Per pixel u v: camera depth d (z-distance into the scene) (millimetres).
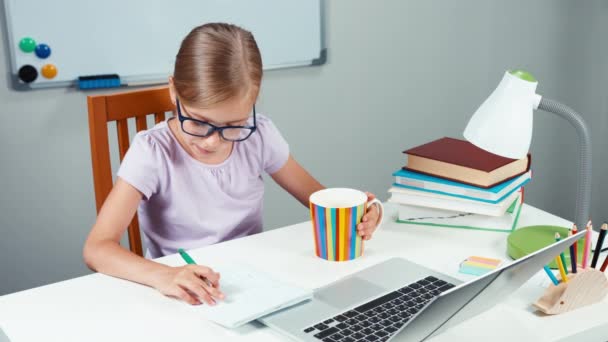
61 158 1988
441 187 1204
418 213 1242
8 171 1919
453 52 2613
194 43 1069
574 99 2910
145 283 1003
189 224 1316
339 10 2334
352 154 2516
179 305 941
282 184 1467
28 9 1826
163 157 1263
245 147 1365
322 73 2363
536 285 977
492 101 1025
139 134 1267
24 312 930
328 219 1058
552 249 820
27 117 1904
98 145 1340
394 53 2490
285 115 2328
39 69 1878
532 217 1270
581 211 1080
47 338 859
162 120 1455
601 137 2996
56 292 990
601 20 2859
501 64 2729
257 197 1409
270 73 2258
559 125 2924
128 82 2006
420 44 2535
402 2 2451
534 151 2900
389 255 1105
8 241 1972
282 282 987
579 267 974
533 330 854
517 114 1004
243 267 1048
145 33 2006
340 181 2520
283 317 888
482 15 2627
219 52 1051
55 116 1943
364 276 1007
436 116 2662
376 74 2475
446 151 1263
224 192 1334
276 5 2209
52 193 2002
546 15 2752
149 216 1324
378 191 2631
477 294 755
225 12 2127
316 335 835
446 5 2545
